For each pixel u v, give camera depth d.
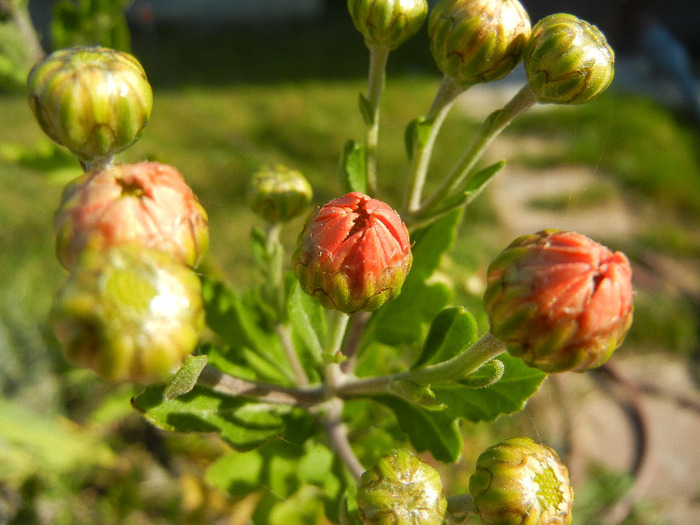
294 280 0.08
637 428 0.16
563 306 0.05
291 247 0.20
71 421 0.14
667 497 0.15
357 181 0.07
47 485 0.12
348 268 0.05
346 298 0.05
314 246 0.05
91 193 0.05
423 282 0.08
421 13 0.07
